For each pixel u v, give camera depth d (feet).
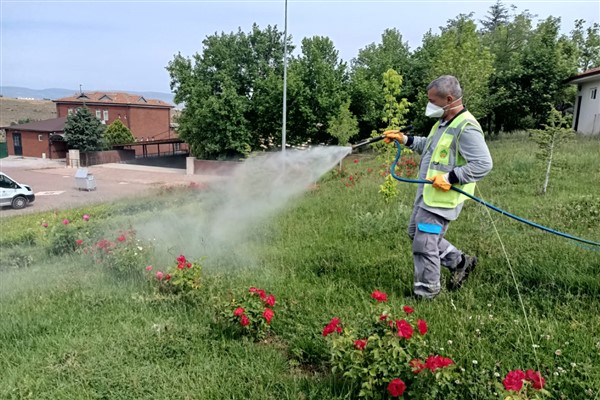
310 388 8.72
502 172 30.32
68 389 9.10
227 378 9.20
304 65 84.89
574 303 11.00
